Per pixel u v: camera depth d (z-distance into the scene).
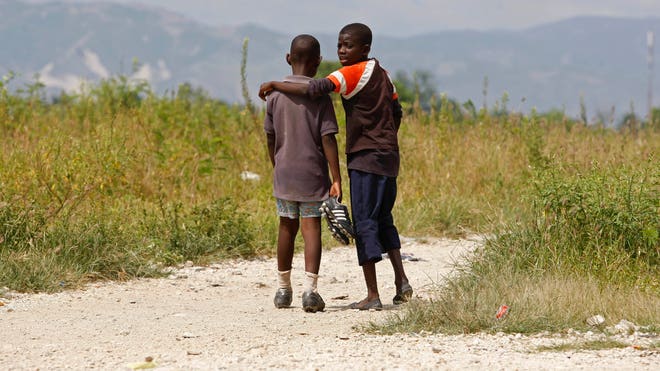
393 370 16.34
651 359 17.23
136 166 40.56
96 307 24.12
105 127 46.62
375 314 23.11
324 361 17.17
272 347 18.78
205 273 30.34
